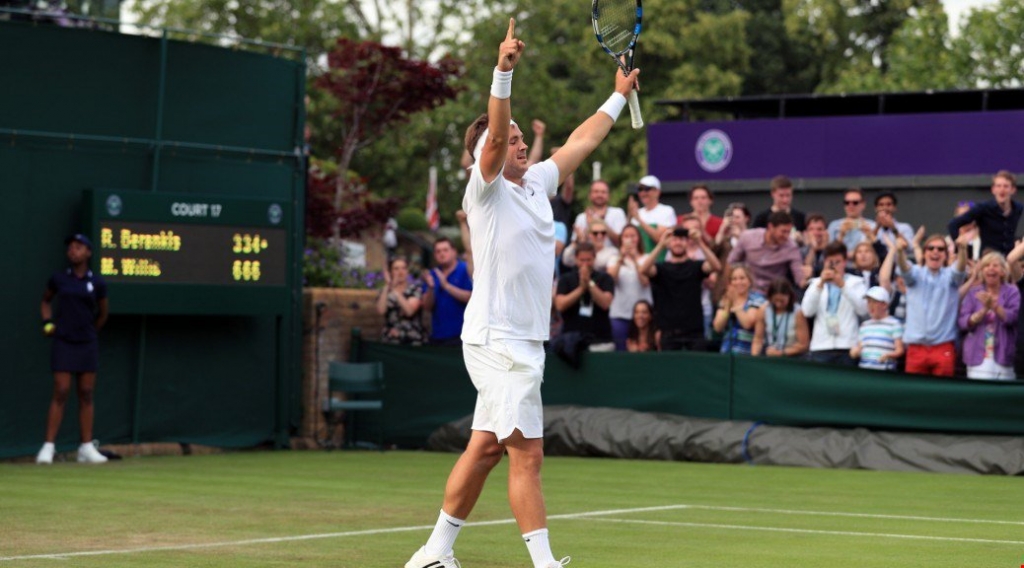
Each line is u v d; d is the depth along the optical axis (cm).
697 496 1293
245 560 856
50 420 1689
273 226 1912
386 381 2011
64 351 1675
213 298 1853
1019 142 2080
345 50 2947
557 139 5472
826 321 1705
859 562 857
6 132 1727
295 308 1984
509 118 712
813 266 1756
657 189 1939
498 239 722
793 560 866
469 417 1931
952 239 1709
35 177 1752
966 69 4712
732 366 1752
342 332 2036
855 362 1698
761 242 1772
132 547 918
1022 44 4659
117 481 1435
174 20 5056
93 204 1756
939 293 1616
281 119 1980
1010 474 1526
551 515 1127
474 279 735
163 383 1859
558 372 1880
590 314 1858
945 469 1562
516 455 726
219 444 1905
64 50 1778
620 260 1848
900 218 2152
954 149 2122
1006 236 1689
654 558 874
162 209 1811
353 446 2003
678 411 1789
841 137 2202
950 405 1608
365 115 3009
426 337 2059
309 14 5009
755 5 6325
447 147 5412
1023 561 863
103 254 1762
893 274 1712
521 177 738
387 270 2181
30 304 1744
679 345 1795
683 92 5341
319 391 2002
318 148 4928
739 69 5725
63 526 1040
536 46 5384
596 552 902
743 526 1052
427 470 1589
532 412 725
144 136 1839
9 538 966
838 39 6028
